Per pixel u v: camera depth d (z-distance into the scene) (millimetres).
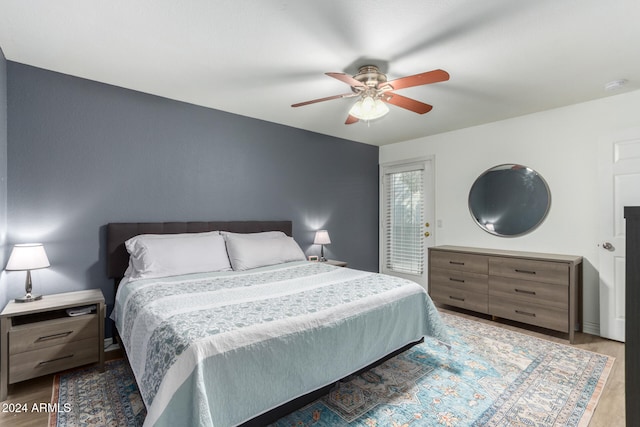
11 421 1755
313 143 4352
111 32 1969
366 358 1942
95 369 2359
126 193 2881
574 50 2154
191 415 1219
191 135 3262
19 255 2154
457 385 2127
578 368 2363
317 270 2930
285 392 1538
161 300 1916
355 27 1898
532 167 3533
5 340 1986
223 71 2506
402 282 2441
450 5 1695
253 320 1581
